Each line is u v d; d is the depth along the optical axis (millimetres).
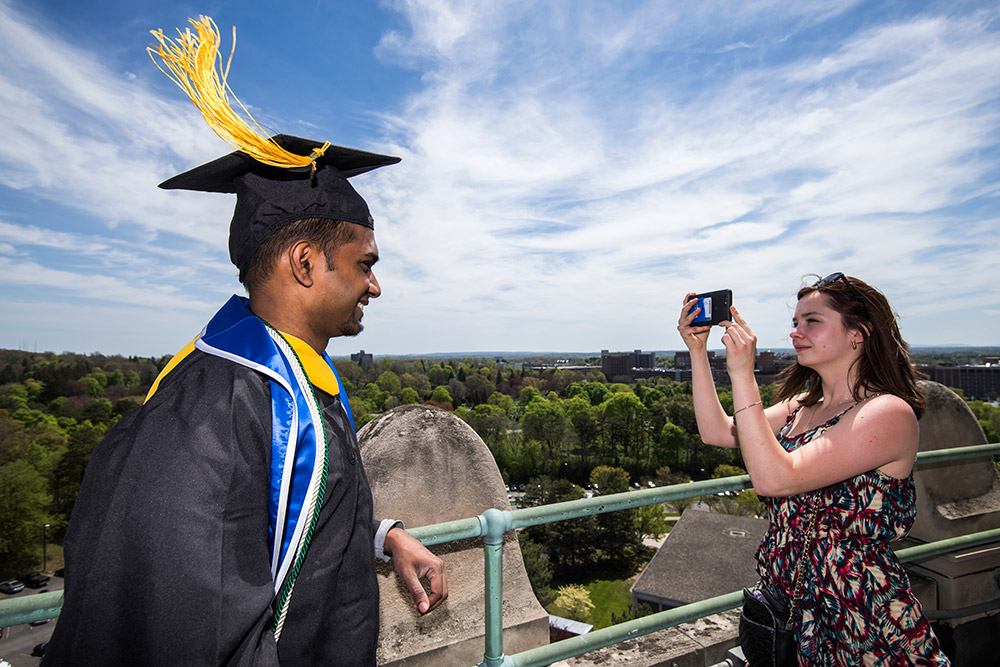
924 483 3150
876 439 1312
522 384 171125
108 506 646
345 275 928
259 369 795
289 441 769
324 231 905
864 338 1455
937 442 3133
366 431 2406
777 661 1414
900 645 1311
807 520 1410
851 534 1354
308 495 775
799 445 1475
